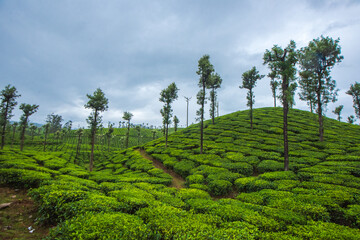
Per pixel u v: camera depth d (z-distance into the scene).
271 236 7.04
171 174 25.03
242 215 8.96
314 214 9.48
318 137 31.19
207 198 13.16
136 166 29.02
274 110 56.31
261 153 24.67
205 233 6.57
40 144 79.50
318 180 14.87
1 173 12.87
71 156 50.78
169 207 9.43
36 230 7.38
